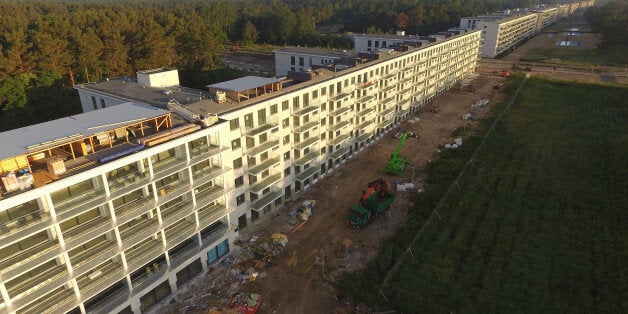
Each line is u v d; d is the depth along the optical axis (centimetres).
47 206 3756
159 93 6981
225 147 5253
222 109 5741
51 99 9694
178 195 4778
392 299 5031
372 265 5622
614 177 7931
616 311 4788
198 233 5300
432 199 7294
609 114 11781
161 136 4553
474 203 7144
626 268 5428
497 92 14400
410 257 5753
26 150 3700
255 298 4950
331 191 7769
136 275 4825
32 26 12119
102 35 11856
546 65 18238
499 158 9000
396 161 8356
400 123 11438
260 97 6328
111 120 4522
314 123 7375
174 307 4975
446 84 14312
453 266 5581
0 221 3528
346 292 5184
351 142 9075
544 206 7006
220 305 4994
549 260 5656
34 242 3828
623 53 19125
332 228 6588
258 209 6384
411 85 11406
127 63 12119
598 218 6606
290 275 5528
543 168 8462
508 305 4903
